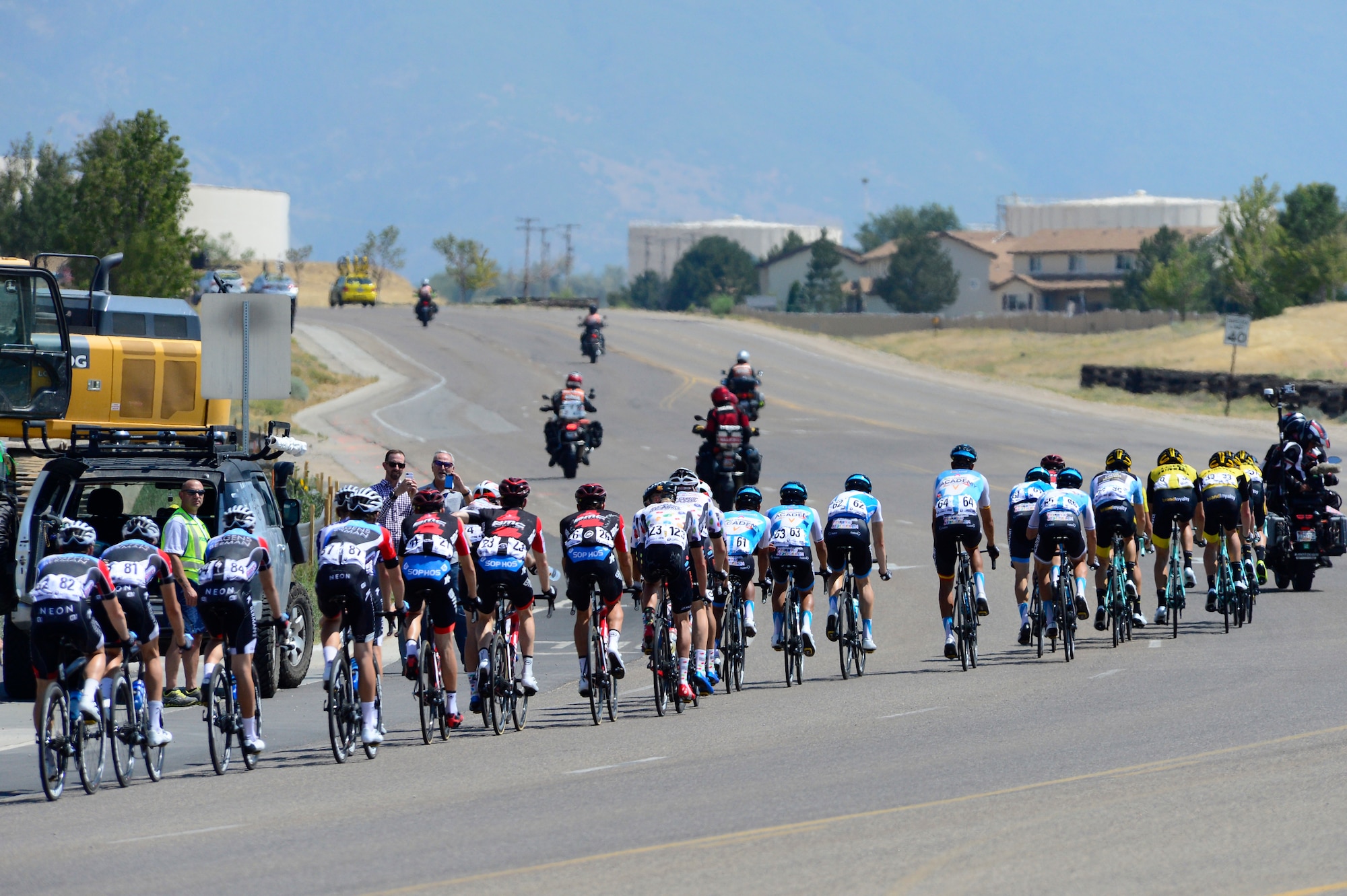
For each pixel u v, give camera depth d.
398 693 40.66
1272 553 55.28
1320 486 54.50
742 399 94.31
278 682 40.94
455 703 32.53
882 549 40.38
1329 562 55.56
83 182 136.25
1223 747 27.58
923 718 32.47
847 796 24.27
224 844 22.17
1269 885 18.39
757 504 39.25
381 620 30.72
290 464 42.22
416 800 25.36
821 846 20.84
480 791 25.98
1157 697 33.94
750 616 39.22
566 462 91.56
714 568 36.59
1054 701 34.06
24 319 49.84
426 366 165.50
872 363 184.88
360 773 28.34
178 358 56.53
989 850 20.41
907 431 117.88
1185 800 23.17
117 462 38.44
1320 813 22.08
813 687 38.44
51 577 26.56
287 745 32.00
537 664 45.66
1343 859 19.52
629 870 19.80
